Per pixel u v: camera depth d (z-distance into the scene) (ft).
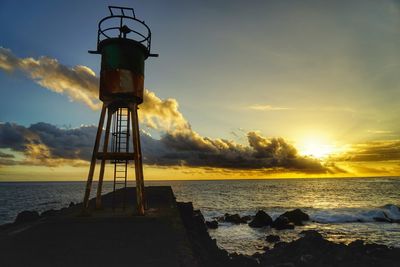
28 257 22.30
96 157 39.91
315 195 278.26
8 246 24.68
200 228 60.23
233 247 80.07
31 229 30.09
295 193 311.68
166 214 38.83
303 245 54.60
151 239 26.71
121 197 59.41
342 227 106.11
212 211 161.68
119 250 23.86
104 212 41.24
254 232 100.83
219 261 44.29
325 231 99.30
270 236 87.92
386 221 115.65
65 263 21.18
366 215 124.88
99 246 24.73
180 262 21.62
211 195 295.48
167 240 26.45
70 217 36.42
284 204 194.80
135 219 34.71
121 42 41.39
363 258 46.11
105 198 58.39
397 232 96.78
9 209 178.60
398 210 143.95
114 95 40.96
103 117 41.16
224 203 208.44
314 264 45.47
